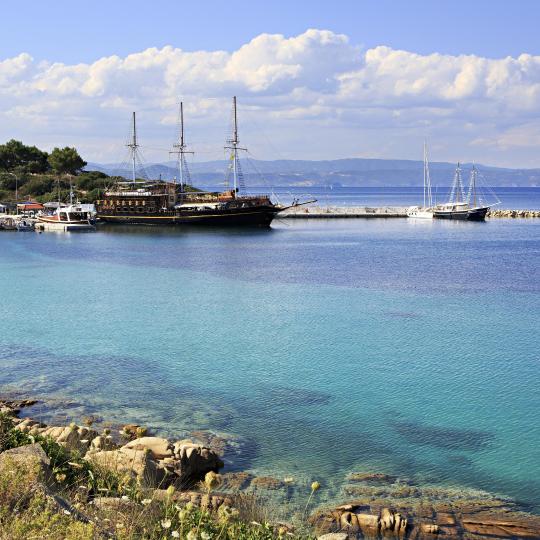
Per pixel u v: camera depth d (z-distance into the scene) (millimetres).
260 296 59688
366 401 29312
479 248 108312
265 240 123812
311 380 32750
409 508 19000
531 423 26609
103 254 99188
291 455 23078
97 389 30906
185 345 40312
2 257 94625
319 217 189250
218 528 12055
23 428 21359
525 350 38625
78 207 152500
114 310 52594
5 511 9672
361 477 21250
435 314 50312
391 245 114250
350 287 65000
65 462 14656
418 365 35469
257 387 31469
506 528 17844
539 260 89750
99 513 11523
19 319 48656
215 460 21734
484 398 29781
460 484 20891
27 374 33500
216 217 143875
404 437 25016
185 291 62969
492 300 56781
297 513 18359
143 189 158125
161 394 30234
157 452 20625
